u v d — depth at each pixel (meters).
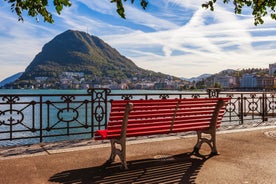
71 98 6.87
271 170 4.30
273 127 8.65
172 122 4.93
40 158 4.92
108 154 5.22
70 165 4.53
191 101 4.98
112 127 4.36
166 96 8.30
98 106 7.24
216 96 9.65
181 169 4.37
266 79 165.62
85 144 6.07
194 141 6.49
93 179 3.90
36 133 20.86
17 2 4.62
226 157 5.09
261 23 5.67
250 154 5.31
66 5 3.97
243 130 8.06
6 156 5.01
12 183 3.69
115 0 3.35
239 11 5.55
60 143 6.15
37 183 3.71
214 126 5.33
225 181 3.80
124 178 3.96
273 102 11.59
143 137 7.00
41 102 6.45
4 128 24.02
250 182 3.75
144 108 4.53
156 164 4.65
